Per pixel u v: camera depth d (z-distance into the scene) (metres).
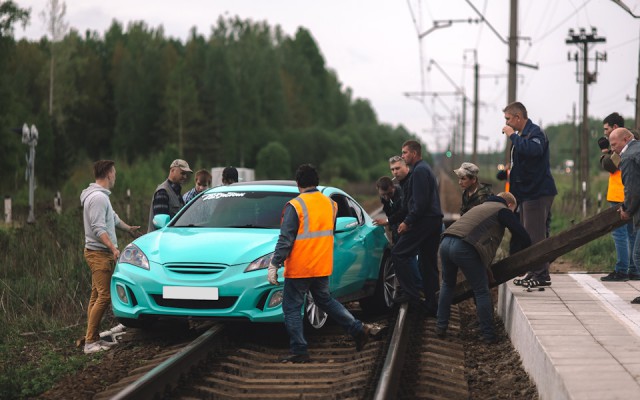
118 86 157.88
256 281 11.57
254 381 9.80
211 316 11.62
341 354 11.54
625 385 7.43
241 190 14.21
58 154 70.25
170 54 173.88
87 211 12.04
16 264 19.00
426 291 14.12
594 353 8.70
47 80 119.56
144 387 8.54
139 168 68.56
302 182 11.10
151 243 12.53
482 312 12.26
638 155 11.23
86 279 16.53
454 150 166.00
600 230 12.15
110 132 163.00
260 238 12.35
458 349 11.89
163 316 11.83
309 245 10.87
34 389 9.65
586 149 56.75
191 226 13.51
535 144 12.87
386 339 11.80
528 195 13.11
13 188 64.56
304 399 9.09
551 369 8.31
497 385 9.91
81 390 9.57
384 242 14.95
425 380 9.69
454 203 66.94
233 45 181.50
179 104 151.38
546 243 12.53
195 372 9.93
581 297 12.49
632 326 10.21
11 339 12.63
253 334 12.80
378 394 8.22
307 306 12.12
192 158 152.88
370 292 14.26
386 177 15.84
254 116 167.88
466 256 12.06
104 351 11.76
